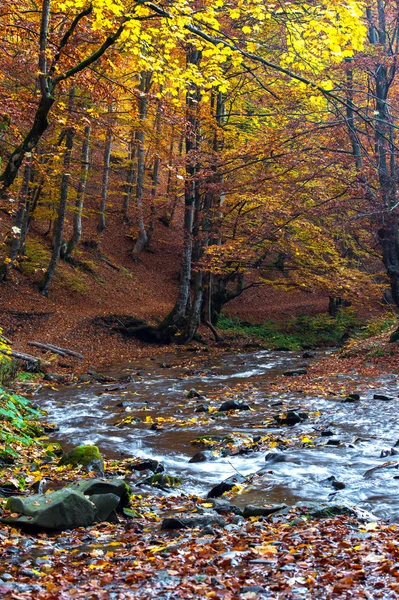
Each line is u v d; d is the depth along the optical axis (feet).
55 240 96.78
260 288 135.54
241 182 73.00
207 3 32.55
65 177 91.91
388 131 60.95
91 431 38.70
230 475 28.14
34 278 98.84
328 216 73.41
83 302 100.94
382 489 23.56
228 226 91.97
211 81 33.35
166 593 13.88
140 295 114.93
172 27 28.94
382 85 64.08
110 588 14.43
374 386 50.37
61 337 81.46
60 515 19.83
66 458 29.09
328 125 58.95
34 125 32.17
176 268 131.64
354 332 105.91
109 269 118.62
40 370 64.85
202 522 20.13
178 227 148.97
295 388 52.54
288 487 24.70
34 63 51.83
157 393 53.78
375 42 70.64
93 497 21.13
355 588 13.58
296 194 69.00
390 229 63.36
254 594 13.50
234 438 34.94
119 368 71.51
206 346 93.25
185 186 72.79
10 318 81.82
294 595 13.42
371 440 32.94
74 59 36.29
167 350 88.38
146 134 68.13
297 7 29.55
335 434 34.81
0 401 31.63
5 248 97.66
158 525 20.53
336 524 19.42
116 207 142.10
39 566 16.31
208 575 15.16
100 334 87.97
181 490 26.17
